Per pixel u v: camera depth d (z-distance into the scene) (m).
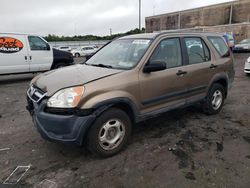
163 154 3.31
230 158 3.20
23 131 4.18
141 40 3.83
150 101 3.53
